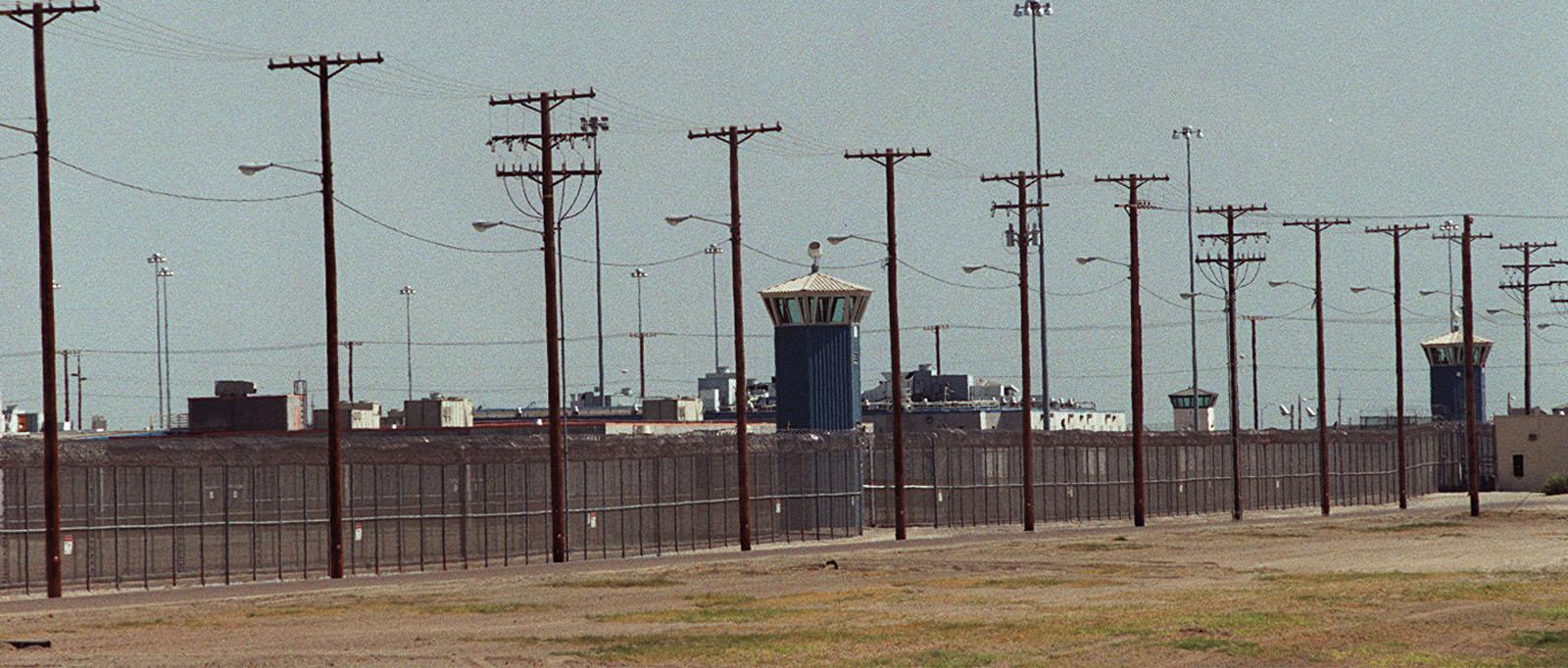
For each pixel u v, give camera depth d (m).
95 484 199.00
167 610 167.00
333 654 132.25
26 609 167.62
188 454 195.38
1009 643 138.75
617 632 147.88
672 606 171.00
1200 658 130.25
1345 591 181.25
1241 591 184.25
